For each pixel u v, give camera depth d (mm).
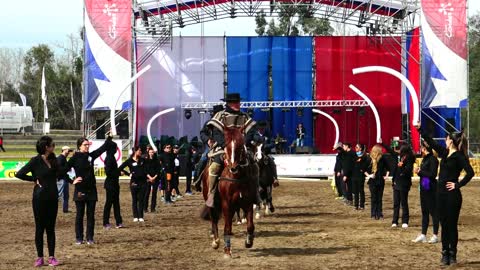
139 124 42344
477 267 11609
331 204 25234
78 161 14812
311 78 42844
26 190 33438
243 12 41938
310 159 40781
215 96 42719
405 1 40969
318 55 42719
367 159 22781
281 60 42719
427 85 39406
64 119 90688
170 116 42500
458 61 39250
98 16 39031
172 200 27078
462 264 11898
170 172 26172
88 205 14984
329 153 42938
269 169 20125
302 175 40750
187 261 12547
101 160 40188
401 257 12719
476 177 42156
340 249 13820
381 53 42562
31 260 12891
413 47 41031
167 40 42281
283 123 43031
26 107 78375
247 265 12031
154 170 22078
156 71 42375
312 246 14305
